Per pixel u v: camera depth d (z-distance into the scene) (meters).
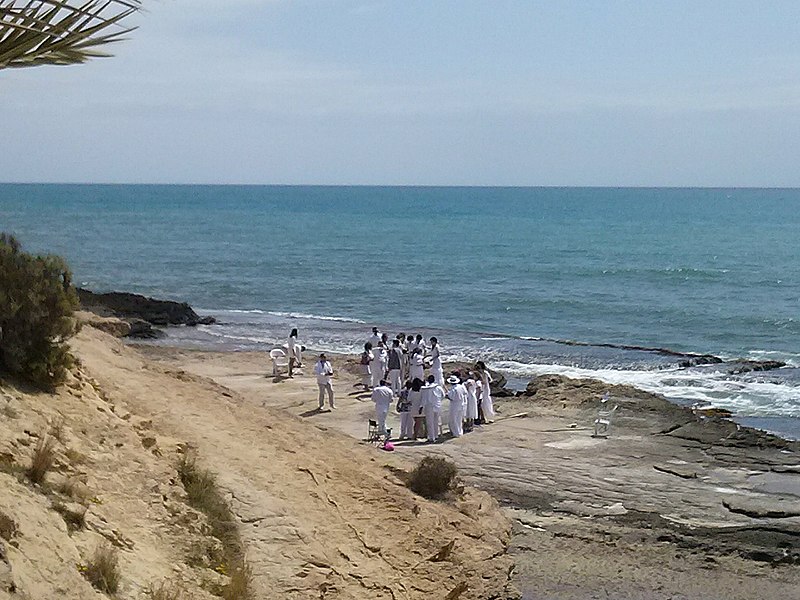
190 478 10.45
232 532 10.03
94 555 7.95
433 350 26.00
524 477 19.22
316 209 192.62
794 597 13.89
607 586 14.01
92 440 10.12
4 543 6.87
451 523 12.09
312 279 66.56
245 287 61.31
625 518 16.95
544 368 34.19
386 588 10.38
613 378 32.25
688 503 17.94
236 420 13.25
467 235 117.62
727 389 30.36
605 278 68.69
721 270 73.69
